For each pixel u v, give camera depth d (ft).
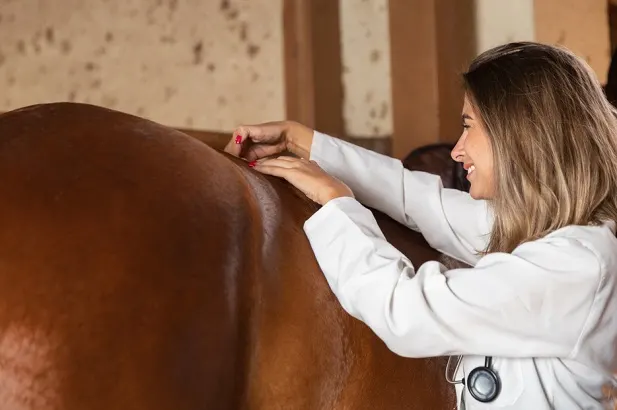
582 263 3.03
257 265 2.60
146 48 9.25
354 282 2.94
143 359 2.17
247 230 2.54
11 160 2.21
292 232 2.96
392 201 3.81
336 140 3.85
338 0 8.50
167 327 2.22
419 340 2.96
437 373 3.37
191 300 2.27
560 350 3.01
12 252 2.08
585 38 6.91
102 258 2.15
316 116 8.32
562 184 3.23
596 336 3.05
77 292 2.10
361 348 3.04
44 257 2.10
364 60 8.46
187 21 9.06
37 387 2.03
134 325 2.16
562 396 3.05
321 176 3.23
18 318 2.04
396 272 2.99
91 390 2.09
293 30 8.43
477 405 3.14
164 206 2.31
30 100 9.89
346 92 8.54
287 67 8.46
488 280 2.99
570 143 3.27
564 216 3.22
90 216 2.19
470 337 2.97
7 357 2.03
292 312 2.75
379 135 8.38
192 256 2.31
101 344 2.11
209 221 2.40
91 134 2.39
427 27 7.47
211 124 8.94
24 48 9.94
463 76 3.55
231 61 8.86
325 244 3.01
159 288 2.22
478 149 3.43
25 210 2.13
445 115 7.50
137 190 2.30
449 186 4.64
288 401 2.72
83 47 9.57
